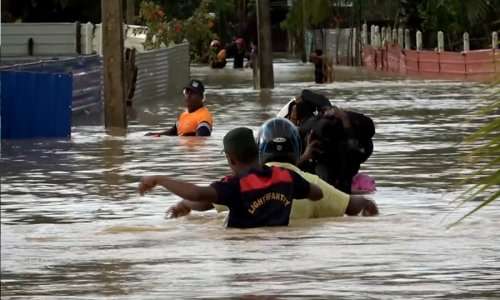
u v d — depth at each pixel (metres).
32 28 62.31
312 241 13.82
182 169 23.31
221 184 14.95
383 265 12.07
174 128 31.16
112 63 35.41
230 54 111.50
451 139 29.05
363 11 100.44
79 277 11.80
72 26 62.22
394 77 73.25
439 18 84.69
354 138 18.36
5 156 26.64
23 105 31.72
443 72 73.12
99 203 18.56
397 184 20.30
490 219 15.52
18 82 31.70
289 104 18.89
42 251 13.52
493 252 12.83
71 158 25.97
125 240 14.34
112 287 11.16
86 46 61.91
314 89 59.41
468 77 68.94
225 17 131.38
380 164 23.61
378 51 91.12
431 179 20.91
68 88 32.09
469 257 12.49
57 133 32.00
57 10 94.12
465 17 81.00
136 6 101.12
